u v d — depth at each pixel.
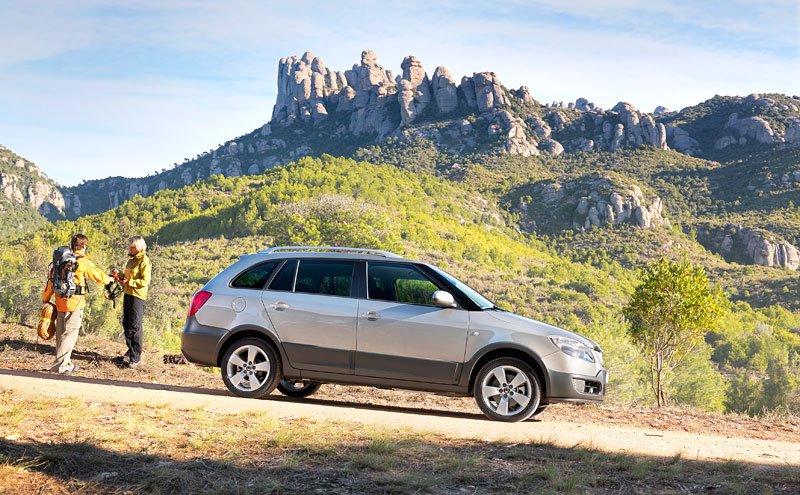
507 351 7.81
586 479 4.75
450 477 4.67
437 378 7.77
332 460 4.93
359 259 8.25
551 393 7.66
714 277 184.00
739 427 9.09
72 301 9.47
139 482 4.17
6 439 4.83
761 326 124.31
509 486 4.54
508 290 117.56
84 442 4.84
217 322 8.29
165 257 112.88
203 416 6.29
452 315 7.82
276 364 8.12
